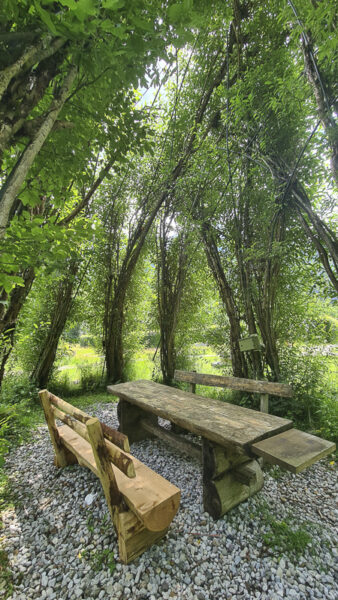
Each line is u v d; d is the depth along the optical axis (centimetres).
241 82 265
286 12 172
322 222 229
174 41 91
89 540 141
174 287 447
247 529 149
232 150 304
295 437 144
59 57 95
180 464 220
